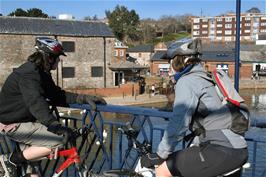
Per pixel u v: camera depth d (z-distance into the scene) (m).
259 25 162.88
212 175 3.01
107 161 4.35
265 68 95.06
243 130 3.01
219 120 3.01
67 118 4.59
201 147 3.03
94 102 4.29
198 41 3.19
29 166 4.11
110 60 56.94
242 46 98.75
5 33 48.75
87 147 4.25
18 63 49.91
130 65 57.84
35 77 3.62
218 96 3.05
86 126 4.05
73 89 51.53
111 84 57.03
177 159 3.08
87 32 54.56
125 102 49.84
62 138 3.78
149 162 3.27
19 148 4.03
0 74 48.91
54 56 3.88
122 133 4.03
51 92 4.21
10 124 3.85
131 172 3.47
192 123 3.12
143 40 145.00
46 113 3.53
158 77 76.06
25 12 90.44
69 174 4.31
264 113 49.38
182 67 3.17
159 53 90.88
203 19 165.88
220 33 163.25
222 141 2.98
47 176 4.43
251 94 70.44
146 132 3.99
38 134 3.82
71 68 53.62
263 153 7.19
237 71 4.30
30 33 50.19
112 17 140.00
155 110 3.86
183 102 2.99
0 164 4.11
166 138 3.03
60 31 52.56
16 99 3.77
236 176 3.18
